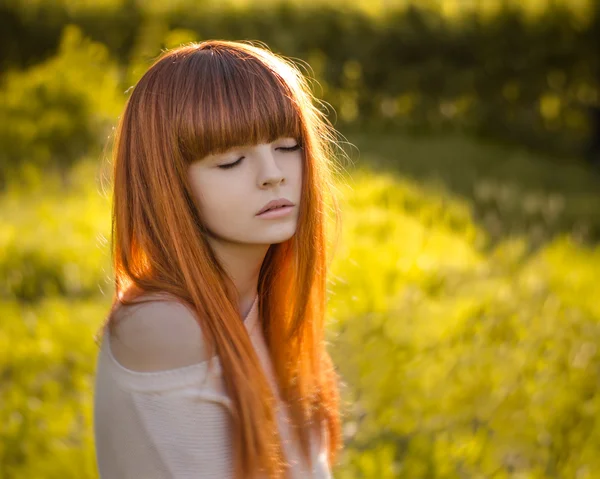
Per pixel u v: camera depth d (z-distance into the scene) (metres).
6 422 3.71
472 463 3.53
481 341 4.68
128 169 1.60
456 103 12.16
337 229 2.04
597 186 10.55
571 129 12.48
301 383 1.91
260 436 1.56
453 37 11.88
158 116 1.54
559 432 3.79
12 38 10.80
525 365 4.38
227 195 1.55
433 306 5.15
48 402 3.94
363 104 11.84
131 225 1.61
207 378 1.50
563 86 12.26
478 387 4.09
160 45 10.21
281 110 1.55
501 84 12.19
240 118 1.51
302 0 11.49
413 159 10.26
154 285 1.54
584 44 12.09
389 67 11.82
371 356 4.40
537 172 10.70
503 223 8.29
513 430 3.77
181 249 1.55
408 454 3.55
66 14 10.80
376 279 5.40
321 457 1.94
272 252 1.83
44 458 3.41
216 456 1.51
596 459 3.62
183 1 11.18
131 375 1.47
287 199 1.60
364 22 11.57
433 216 7.62
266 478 1.59
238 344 1.57
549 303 5.23
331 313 4.63
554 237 7.74
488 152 11.29
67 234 6.13
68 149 8.52
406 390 4.09
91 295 5.43
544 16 11.96
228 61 1.56
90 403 3.83
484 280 5.73
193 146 1.53
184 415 1.47
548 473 3.59
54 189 7.54
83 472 3.29
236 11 11.20
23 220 6.49
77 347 4.48
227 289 1.62
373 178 8.27
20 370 4.28
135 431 1.48
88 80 9.33
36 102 8.69
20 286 5.50
